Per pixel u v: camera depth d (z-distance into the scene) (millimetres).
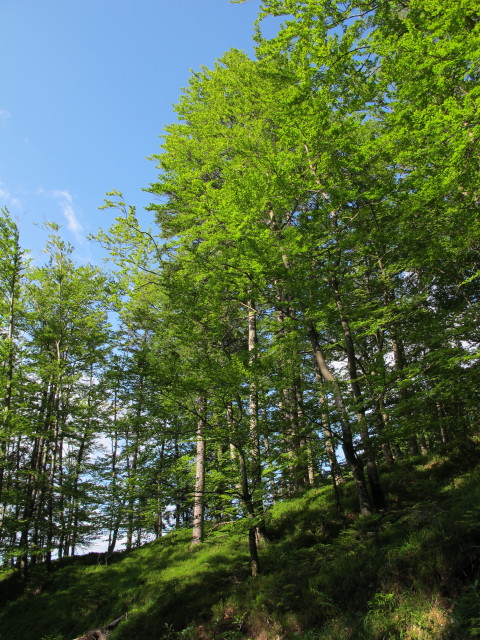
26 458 20531
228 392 8664
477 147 6160
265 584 7684
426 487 9398
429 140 6797
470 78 7578
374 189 8102
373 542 7207
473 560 5211
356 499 10789
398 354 12039
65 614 11852
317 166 8766
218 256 9320
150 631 8211
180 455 13672
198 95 14094
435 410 9852
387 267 10047
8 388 13094
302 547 9664
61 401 16891
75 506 15484
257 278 8891
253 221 8484
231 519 9398
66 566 15781
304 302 9164
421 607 4949
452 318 9672
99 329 17094
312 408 9359
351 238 9008
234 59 12875
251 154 9672
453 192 8094
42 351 17469
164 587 10312
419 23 6555
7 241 13594
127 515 15344
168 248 10023
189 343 9461
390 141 7590
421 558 5801
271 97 9031
